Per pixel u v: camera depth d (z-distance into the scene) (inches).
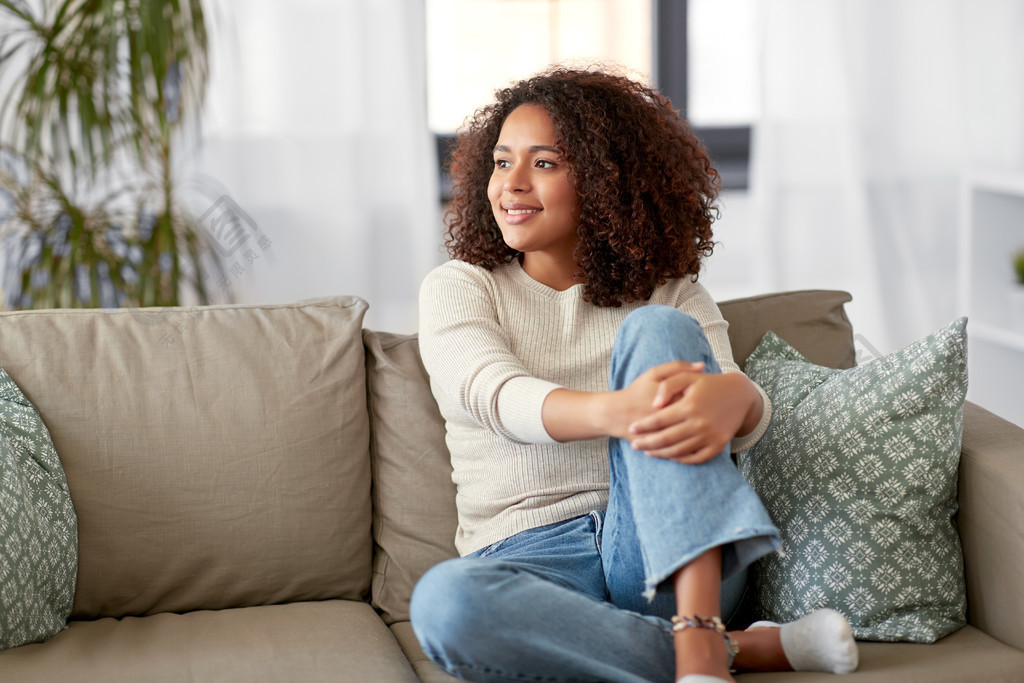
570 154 61.9
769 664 51.6
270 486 62.3
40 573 55.9
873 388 58.1
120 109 99.8
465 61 136.9
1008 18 135.4
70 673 52.2
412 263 130.1
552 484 60.1
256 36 122.0
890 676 50.4
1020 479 54.5
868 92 135.6
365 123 126.3
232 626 58.6
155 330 64.2
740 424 52.1
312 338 65.7
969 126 137.9
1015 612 54.4
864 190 136.7
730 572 49.9
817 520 56.7
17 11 97.3
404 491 64.8
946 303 140.9
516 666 48.7
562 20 138.3
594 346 62.4
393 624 62.9
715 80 144.6
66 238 98.7
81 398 61.2
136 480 60.8
